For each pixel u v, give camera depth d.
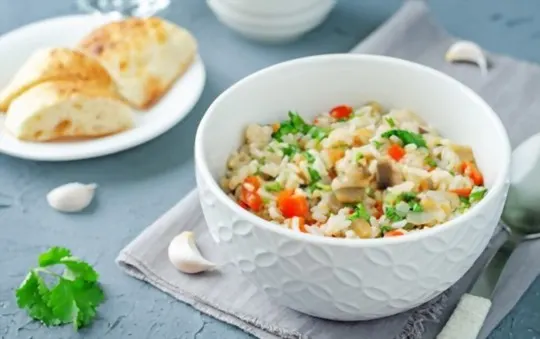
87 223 0.81
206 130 0.74
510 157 0.72
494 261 0.76
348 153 0.74
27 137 0.85
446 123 0.79
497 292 0.75
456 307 0.73
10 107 0.87
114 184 0.84
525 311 0.75
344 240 0.67
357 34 0.99
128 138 0.85
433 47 0.96
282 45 0.98
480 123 0.76
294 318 0.73
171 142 0.88
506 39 0.98
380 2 1.03
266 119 0.79
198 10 1.02
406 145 0.76
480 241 0.70
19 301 0.74
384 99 0.80
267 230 0.67
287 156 0.76
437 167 0.76
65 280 0.74
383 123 0.78
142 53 0.90
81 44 0.92
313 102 0.80
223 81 0.94
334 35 0.99
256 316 0.73
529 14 1.01
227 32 0.99
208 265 0.76
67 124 0.85
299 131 0.79
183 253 0.76
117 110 0.86
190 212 0.80
